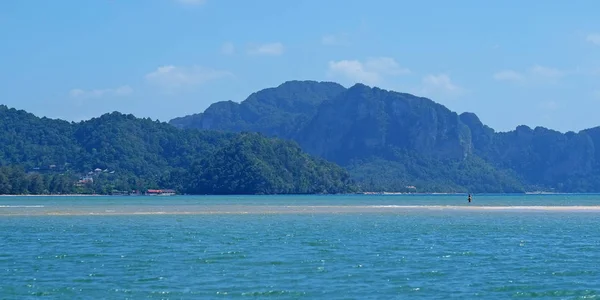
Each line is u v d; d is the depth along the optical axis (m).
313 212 113.06
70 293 36.75
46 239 62.59
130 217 97.38
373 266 45.38
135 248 55.19
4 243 59.03
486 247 56.06
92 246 56.69
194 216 100.19
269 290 37.38
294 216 100.19
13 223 84.19
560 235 67.00
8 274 42.28
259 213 109.19
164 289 37.69
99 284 39.03
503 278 41.00
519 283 39.44
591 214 107.25
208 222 86.19
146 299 35.38
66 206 143.75
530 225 81.06
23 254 51.41
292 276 41.53
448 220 90.62
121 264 46.28
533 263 46.84
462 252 52.62
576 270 43.84
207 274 42.25
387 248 55.22
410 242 59.81
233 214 106.00
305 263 46.62
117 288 37.97
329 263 46.66
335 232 70.25
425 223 84.31
